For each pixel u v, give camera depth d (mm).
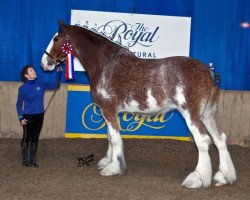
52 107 9055
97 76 6949
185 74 6355
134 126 9133
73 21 9000
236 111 9148
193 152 8547
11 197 5832
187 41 9188
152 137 9188
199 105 6332
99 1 9023
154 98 6543
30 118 7191
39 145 8617
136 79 6617
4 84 8938
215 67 9312
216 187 6457
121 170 6871
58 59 7438
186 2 9172
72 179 6676
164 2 9133
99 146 8695
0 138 8930
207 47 9281
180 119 9164
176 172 7285
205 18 9227
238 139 9195
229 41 9289
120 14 9047
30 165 7324
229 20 9250
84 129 9117
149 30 9117
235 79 9359
